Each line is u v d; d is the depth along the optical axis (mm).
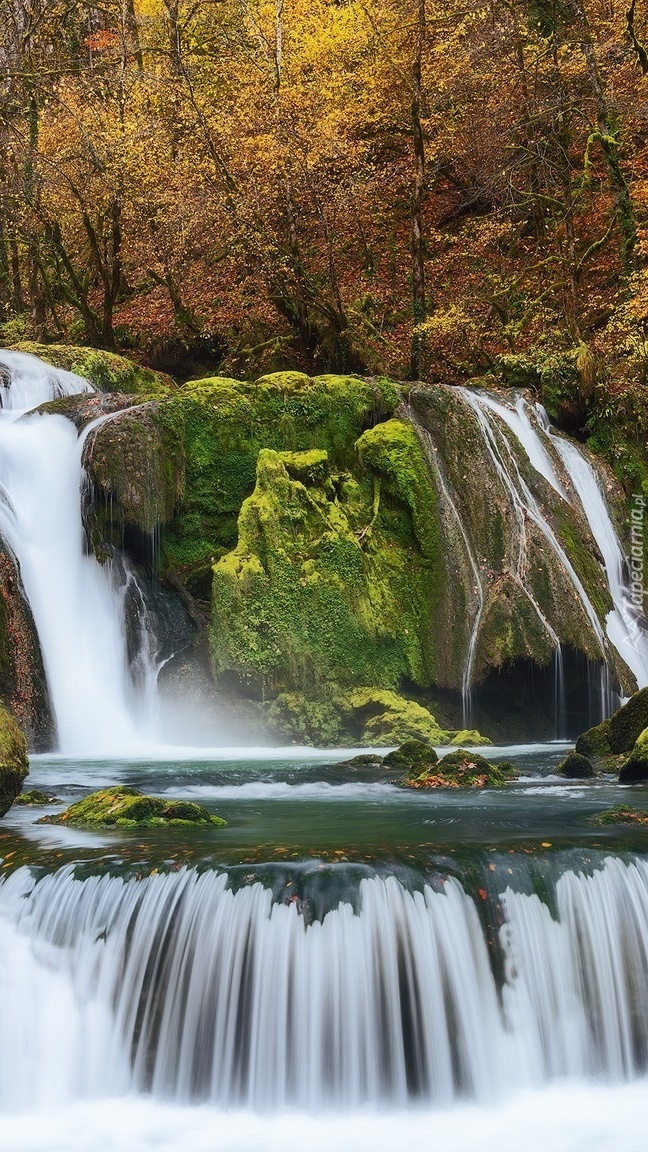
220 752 15133
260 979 6277
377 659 17188
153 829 8273
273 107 26344
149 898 6625
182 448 17859
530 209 30984
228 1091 6203
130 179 27688
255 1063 6203
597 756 13508
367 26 29750
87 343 30016
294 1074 6164
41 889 6902
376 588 17516
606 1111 6156
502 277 29109
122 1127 5957
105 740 16281
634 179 28844
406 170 29484
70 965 6633
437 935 6438
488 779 10953
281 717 16344
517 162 28875
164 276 29062
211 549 17984
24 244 31672
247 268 27734
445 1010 6352
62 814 8859
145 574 17547
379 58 29516
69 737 15867
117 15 31031
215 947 6375
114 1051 6430
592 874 6949
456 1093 6273
